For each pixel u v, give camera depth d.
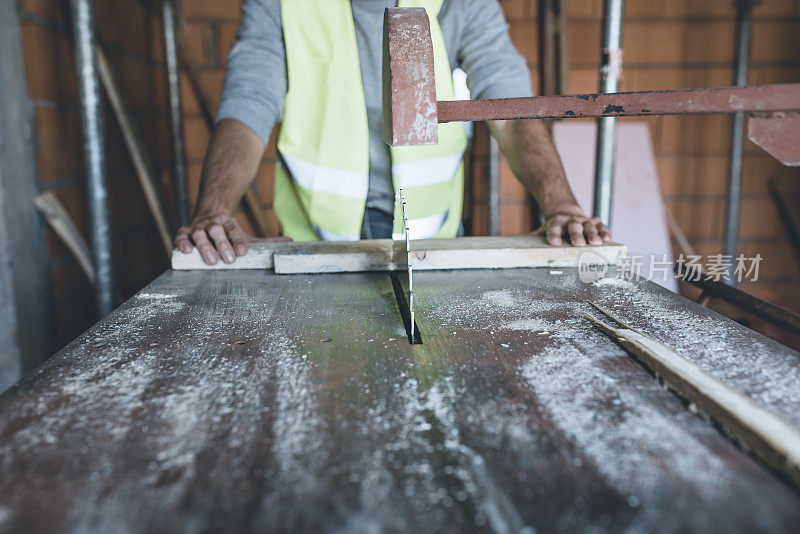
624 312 0.77
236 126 1.28
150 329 0.73
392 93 0.65
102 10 2.14
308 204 1.39
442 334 0.70
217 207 1.14
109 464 0.43
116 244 2.23
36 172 1.68
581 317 0.75
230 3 2.72
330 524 0.36
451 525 0.36
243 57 1.31
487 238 1.14
